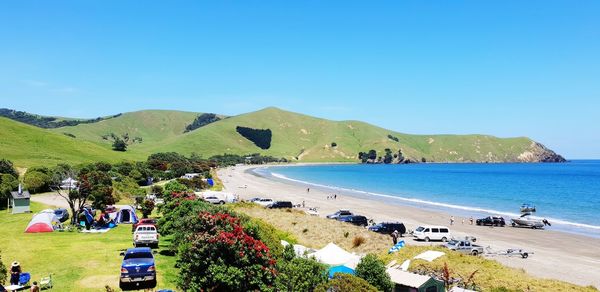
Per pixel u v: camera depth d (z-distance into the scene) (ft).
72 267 94.58
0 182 219.20
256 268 71.26
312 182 587.68
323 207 296.92
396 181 623.36
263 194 385.09
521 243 179.22
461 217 261.44
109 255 107.55
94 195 177.06
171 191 180.04
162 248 117.39
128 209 175.32
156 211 211.82
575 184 558.15
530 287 93.61
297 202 324.60
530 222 223.51
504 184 563.48
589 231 216.95
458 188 502.79
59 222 158.30
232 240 71.36
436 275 101.50
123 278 79.41
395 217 254.27
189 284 71.15
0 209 204.54
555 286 96.07
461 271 102.94
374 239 145.18
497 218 228.63
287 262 78.84
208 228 74.64
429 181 623.36
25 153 434.71
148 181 389.80
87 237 136.36
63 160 448.24
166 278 86.43
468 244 151.94
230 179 583.58
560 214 289.12
